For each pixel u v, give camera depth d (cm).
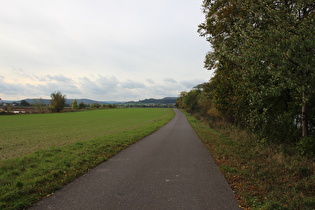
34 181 574
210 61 1576
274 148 977
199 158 905
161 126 2769
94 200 471
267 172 668
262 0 711
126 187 553
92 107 13012
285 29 654
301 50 620
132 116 6312
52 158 861
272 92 684
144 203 454
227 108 1612
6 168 716
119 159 889
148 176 650
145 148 1157
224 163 803
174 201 464
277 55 638
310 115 930
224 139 1441
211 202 459
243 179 615
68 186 564
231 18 1088
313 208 429
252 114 959
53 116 6241
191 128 2478
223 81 1449
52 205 448
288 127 1016
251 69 720
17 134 2245
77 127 3034
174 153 1017
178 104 14625
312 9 707
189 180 611
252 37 733
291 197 480
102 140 1383
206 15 1293
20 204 445
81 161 812
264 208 419
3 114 6769
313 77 629
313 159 786
